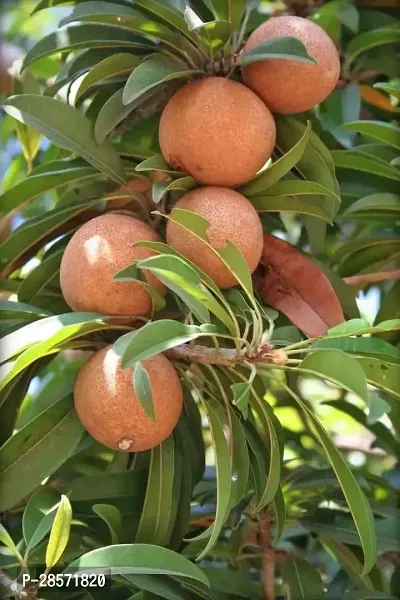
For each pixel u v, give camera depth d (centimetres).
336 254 85
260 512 78
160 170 70
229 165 68
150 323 61
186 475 74
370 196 79
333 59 71
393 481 92
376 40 84
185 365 70
